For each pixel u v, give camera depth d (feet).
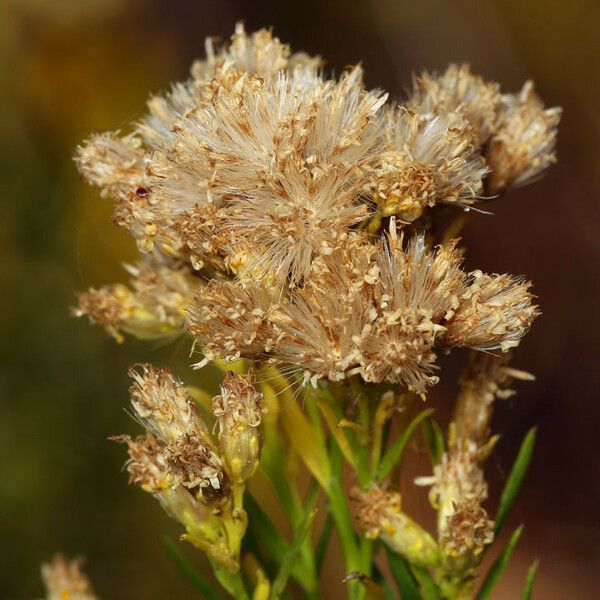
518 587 1.81
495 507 1.66
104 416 1.34
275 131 0.63
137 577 1.32
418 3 1.77
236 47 0.66
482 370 0.66
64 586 0.71
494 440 0.66
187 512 0.65
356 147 0.63
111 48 1.64
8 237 1.36
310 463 0.67
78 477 1.32
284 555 0.66
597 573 1.83
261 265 0.63
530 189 1.92
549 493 1.95
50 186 1.41
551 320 1.98
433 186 0.63
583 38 1.74
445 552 0.65
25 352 1.34
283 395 0.67
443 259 0.63
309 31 1.86
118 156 0.65
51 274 1.36
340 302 0.62
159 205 0.64
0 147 1.45
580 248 1.91
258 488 1.03
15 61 1.57
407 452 0.67
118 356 1.36
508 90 1.77
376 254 0.63
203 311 0.63
